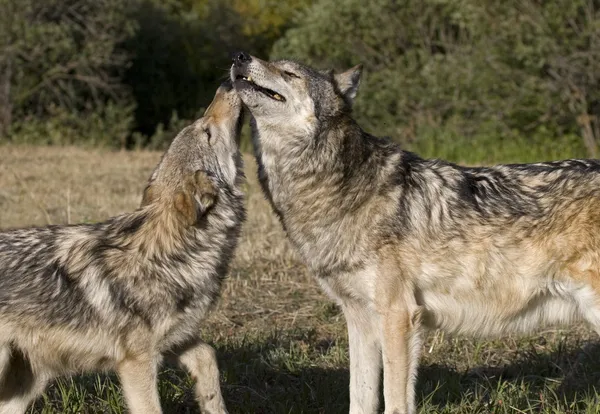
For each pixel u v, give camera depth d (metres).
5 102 44.25
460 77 40.31
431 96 41.69
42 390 9.73
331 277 9.92
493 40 38.12
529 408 10.32
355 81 10.25
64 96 46.25
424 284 9.82
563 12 35.75
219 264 9.91
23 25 43.66
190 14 56.12
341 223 9.68
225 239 9.98
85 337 9.25
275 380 11.38
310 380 11.32
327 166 9.71
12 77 44.44
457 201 9.87
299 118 9.84
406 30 44.72
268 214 21.42
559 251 9.84
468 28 40.97
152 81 53.03
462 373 11.62
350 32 45.38
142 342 9.24
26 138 43.50
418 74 43.28
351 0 45.09
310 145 9.77
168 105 53.66
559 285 9.98
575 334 13.16
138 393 9.23
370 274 9.62
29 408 10.45
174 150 9.96
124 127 46.91
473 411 10.34
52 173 30.80
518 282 9.91
